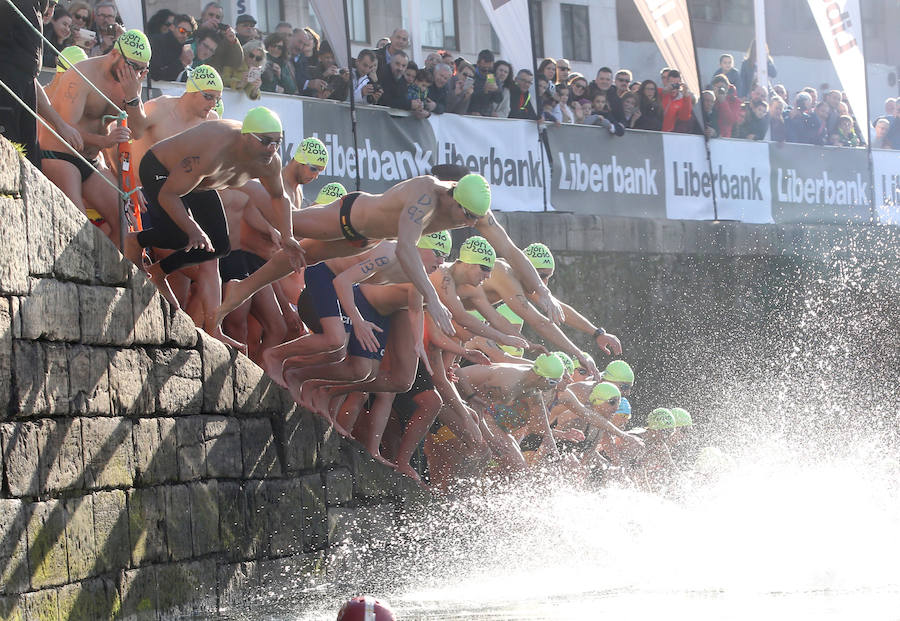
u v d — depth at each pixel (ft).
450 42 57.21
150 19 40.98
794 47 72.64
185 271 34.73
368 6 55.06
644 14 64.08
